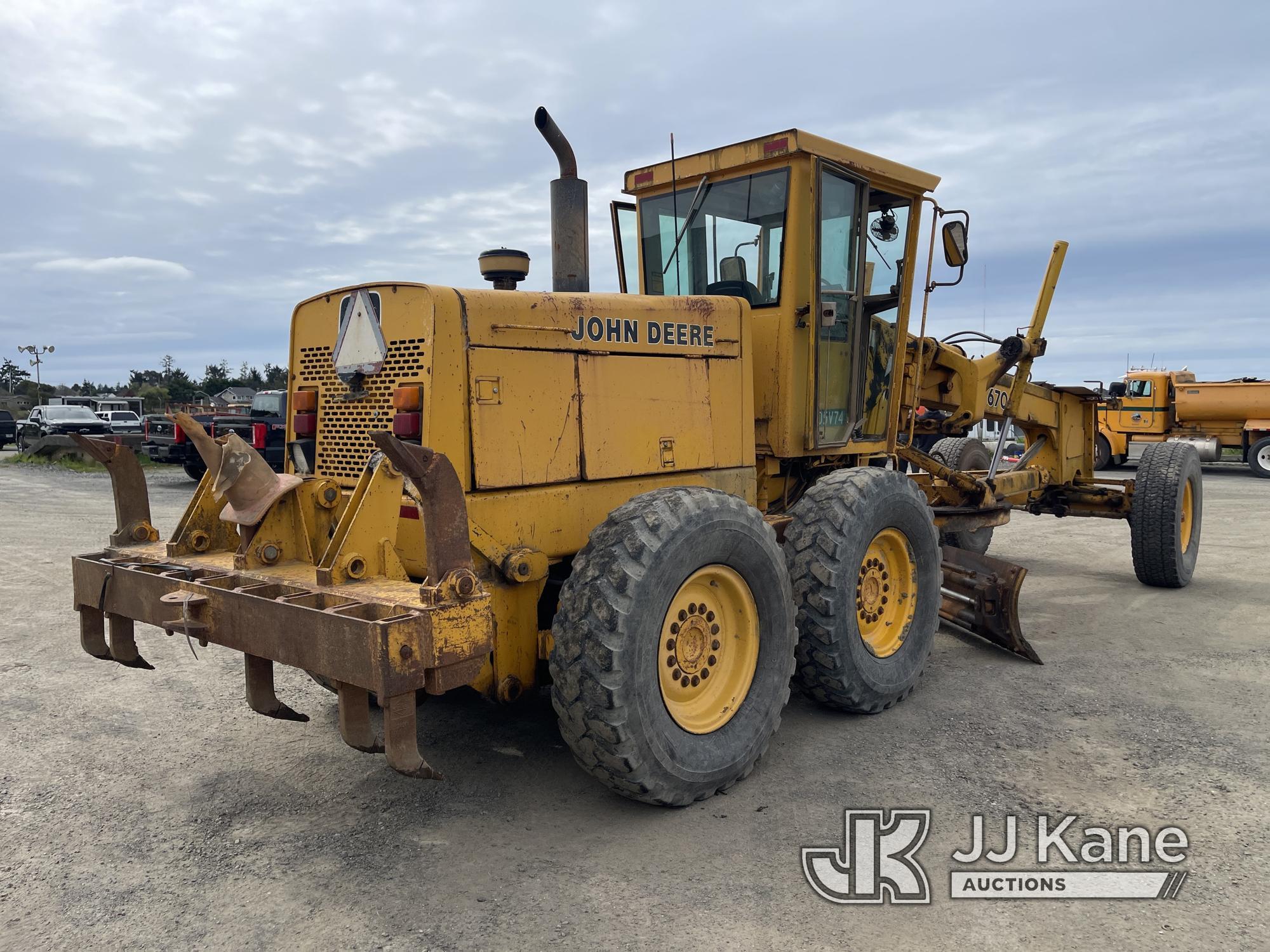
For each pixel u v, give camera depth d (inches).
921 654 179.3
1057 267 262.5
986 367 254.8
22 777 143.3
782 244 173.0
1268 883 109.0
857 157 179.0
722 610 141.9
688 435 158.9
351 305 138.3
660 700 125.3
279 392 572.1
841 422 190.5
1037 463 303.1
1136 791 134.4
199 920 103.4
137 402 1419.8
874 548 174.6
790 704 176.7
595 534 127.6
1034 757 147.8
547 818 128.5
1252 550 348.5
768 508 188.5
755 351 179.3
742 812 129.7
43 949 98.0
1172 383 755.4
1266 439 688.4
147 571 132.6
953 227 198.4
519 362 133.7
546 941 98.5
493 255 148.2
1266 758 146.0
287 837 123.5
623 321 148.3
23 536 379.2
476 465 128.3
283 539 131.3
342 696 105.6
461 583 107.2
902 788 136.6
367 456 139.1
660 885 110.0
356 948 97.7
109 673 196.9
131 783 141.0
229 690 186.2
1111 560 330.0
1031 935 99.3
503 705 134.9
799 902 105.9
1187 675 191.6
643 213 199.8
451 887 110.1
